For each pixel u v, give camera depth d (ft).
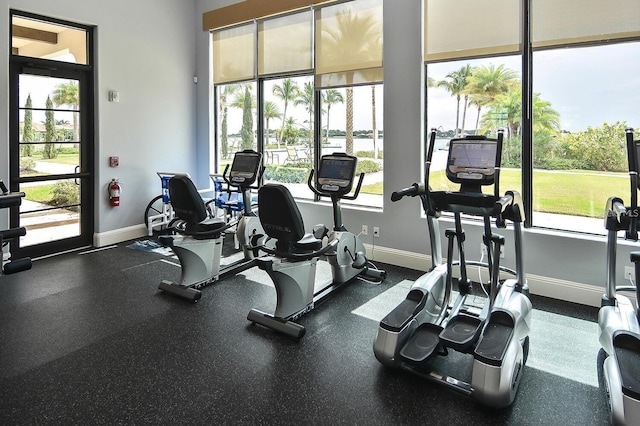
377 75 15.17
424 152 14.40
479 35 12.88
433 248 10.22
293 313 10.58
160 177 19.17
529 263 12.51
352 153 16.38
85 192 17.49
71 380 8.01
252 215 15.55
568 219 12.19
